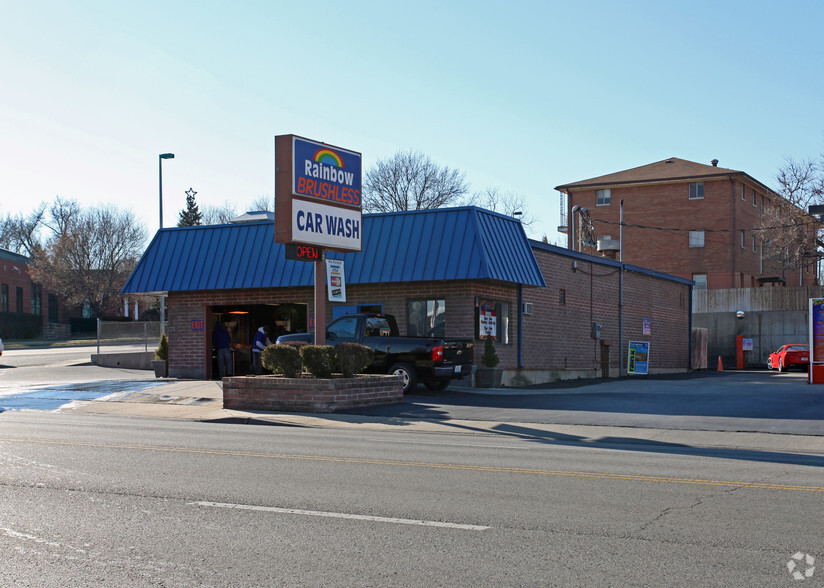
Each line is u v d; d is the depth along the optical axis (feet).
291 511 23.81
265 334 79.36
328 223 61.36
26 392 71.46
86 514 23.44
